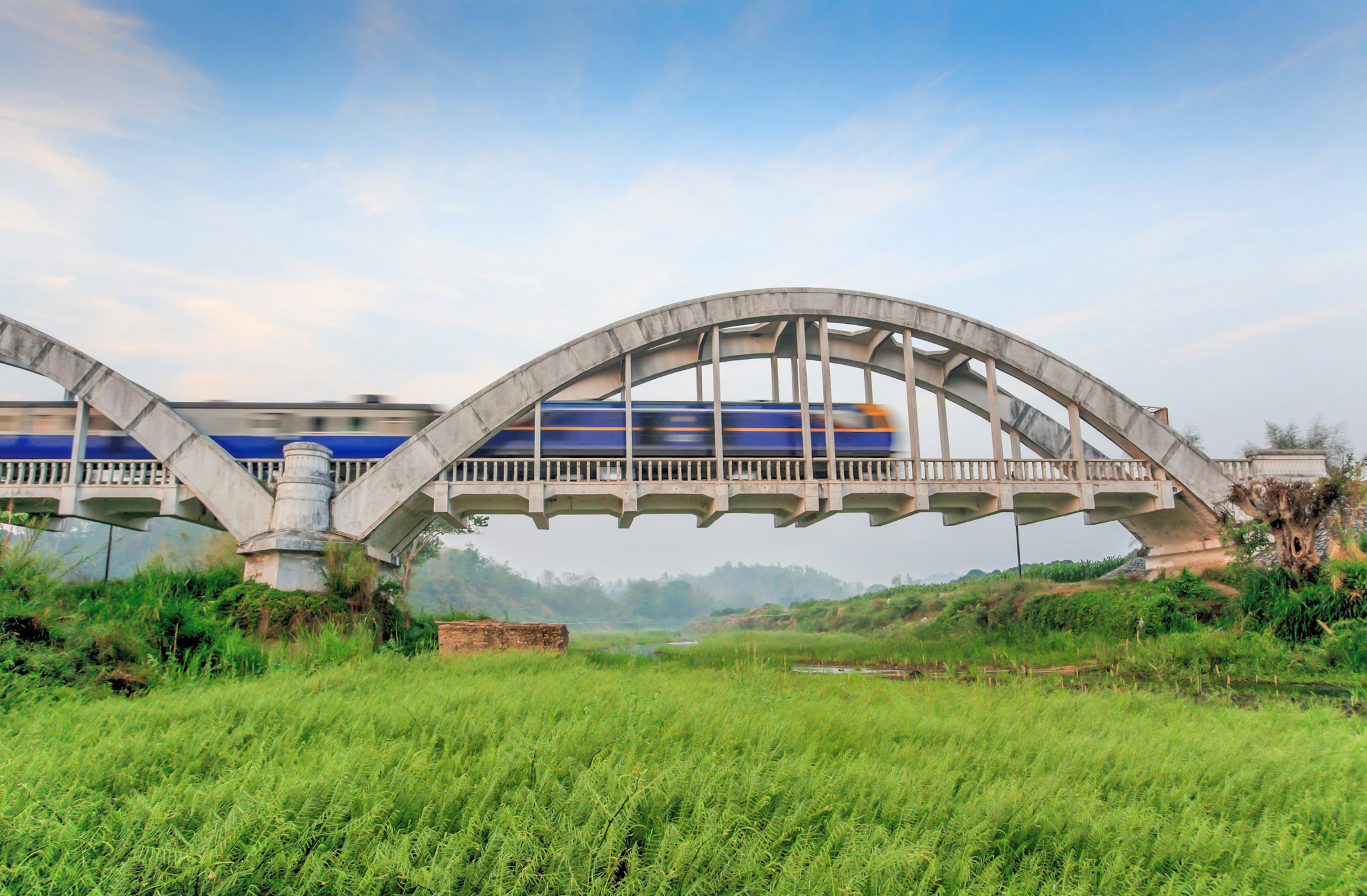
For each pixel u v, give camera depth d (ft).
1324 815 19.07
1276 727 29.68
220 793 16.37
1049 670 58.29
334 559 67.00
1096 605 81.82
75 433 74.59
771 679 41.47
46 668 32.65
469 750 22.16
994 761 22.35
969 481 80.18
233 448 77.51
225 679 38.45
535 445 76.48
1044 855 16.01
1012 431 95.14
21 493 70.74
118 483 72.54
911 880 14.30
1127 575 101.55
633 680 37.24
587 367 78.07
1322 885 15.25
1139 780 20.93
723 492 76.13
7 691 29.76
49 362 72.69
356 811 16.26
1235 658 54.54
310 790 16.26
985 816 17.28
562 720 25.61
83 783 17.42
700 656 71.97
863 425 83.66
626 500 75.00
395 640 61.26
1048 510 93.09
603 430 79.92
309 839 14.69
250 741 22.57
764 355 92.68
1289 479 84.69
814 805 17.17
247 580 67.67
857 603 206.18
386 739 22.12
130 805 15.99
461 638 60.80
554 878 13.56
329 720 25.00
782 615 261.85
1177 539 90.27
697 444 80.89
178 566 69.87
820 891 13.52
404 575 117.70
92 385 72.33
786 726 24.81
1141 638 68.80
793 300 81.46
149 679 36.17
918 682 46.32
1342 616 57.57
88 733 22.07
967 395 94.17
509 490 74.38
